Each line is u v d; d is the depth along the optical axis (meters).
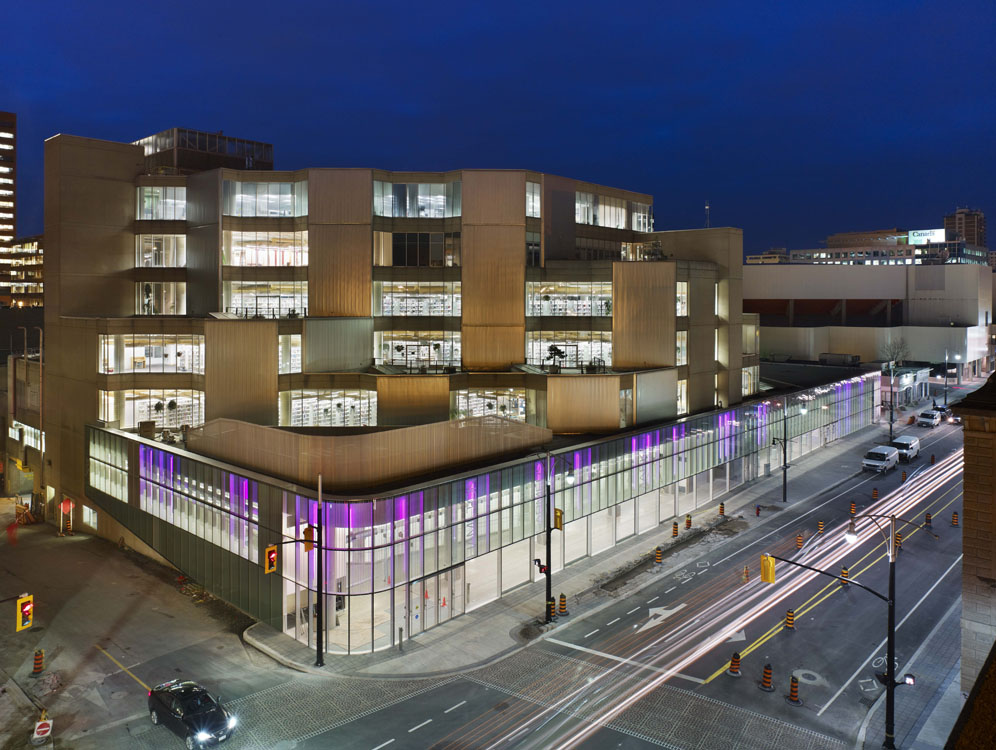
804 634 39.00
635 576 47.84
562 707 32.06
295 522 38.66
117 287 69.56
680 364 68.50
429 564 40.22
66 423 64.56
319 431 45.75
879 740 29.39
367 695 33.25
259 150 90.81
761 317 146.38
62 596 45.44
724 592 44.88
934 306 136.88
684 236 77.75
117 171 69.25
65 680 34.66
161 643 38.72
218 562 44.53
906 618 40.78
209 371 58.28
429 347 68.69
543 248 69.81
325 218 66.25
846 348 133.25
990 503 29.30
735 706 32.00
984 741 10.87
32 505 70.44
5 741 29.50
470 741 29.47
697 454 63.28
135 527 53.44
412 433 42.00
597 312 68.06
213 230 67.25
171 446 50.38
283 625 39.66
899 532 55.47
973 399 29.97
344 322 64.62
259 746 29.11
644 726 30.50
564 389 58.91
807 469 77.06
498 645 38.25
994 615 29.30
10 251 199.88
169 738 29.80
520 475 45.78
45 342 67.88
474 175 67.12
